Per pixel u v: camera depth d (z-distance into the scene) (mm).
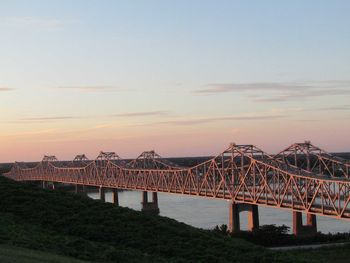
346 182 89062
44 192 51938
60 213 45406
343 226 110625
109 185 188750
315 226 95375
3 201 47438
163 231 43062
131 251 36594
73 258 31906
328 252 69562
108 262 32969
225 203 164750
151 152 198000
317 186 98062
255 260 39094
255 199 110188
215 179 134750
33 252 30938
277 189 111500
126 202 188250
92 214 45500
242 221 133250
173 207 154625
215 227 101938
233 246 42469
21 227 39219
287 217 128875
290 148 125250
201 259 36656
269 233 89062
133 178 174250
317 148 123250
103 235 40438
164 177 156625
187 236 42625
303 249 73125
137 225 43688
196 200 181500
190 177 144750
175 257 36688
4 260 26391
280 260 40281
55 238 37281
